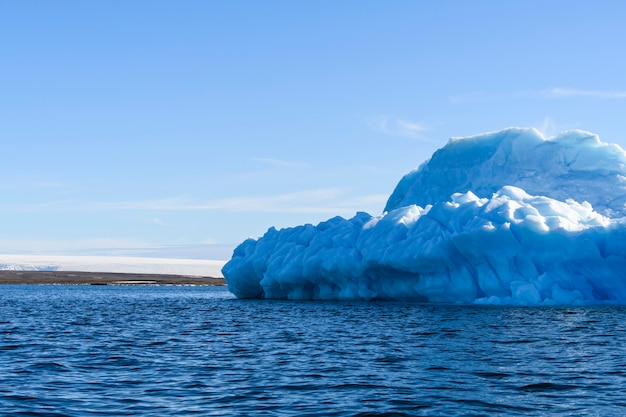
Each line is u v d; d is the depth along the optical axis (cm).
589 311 3559
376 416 1167
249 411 1205
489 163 5256
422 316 3397
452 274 4125
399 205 5622
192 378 1569
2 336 2652
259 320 3441
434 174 5472
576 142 5041
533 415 1172
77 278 19875
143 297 8338
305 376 1587
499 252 3888
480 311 3619
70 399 1314
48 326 3238
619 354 1947
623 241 3834
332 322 3192
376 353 2011
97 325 3322
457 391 1383
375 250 4291
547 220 3944
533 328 2725
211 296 8869
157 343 2381
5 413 1190
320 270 4738
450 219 4241
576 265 3972
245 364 1802
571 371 1633
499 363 1773
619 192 4612
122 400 1305
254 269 5356
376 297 4700
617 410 1209
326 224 5188
